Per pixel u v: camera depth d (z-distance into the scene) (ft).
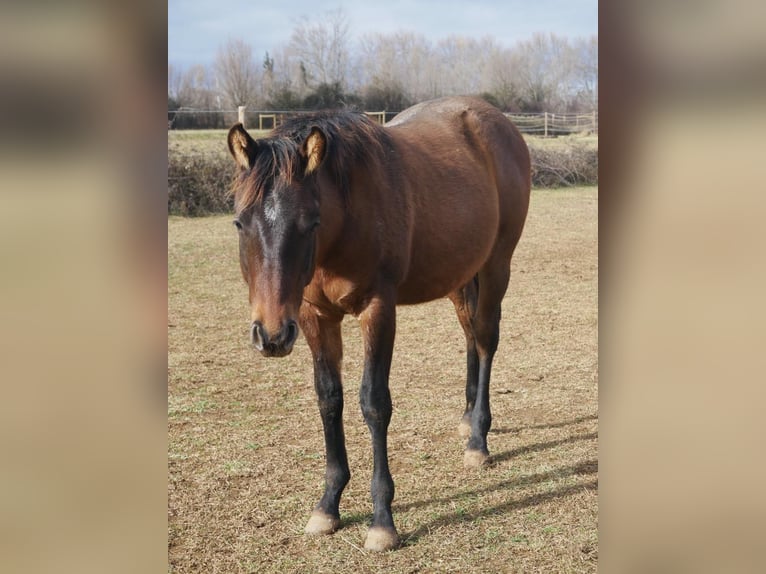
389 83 102.58
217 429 15.79
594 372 19.51
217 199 54.13
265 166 9.28
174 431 15.66
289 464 14.02
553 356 21.07
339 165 10.41
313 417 16.58
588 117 100.99
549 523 11.56
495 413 16.70
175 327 24.98
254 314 8.95
